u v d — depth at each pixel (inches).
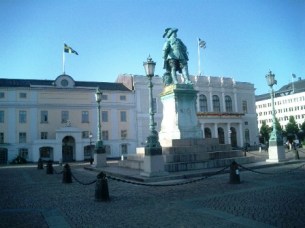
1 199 442.0
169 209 331.3
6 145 1823.3
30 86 1908.2
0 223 298.8
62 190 517.7
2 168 1299.2
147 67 577.6
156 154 565.9
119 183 561.9
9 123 1855.3
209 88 2364.7
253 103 2541.8
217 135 2265.0
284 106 3937.0
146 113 2119.8
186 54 799.7
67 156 1913.1
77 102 1990.7
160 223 277.9
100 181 400.8
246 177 559.8
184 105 754.2
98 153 938.1
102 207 357.7
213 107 2372.0
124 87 2167.8
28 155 1863.9
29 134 1881.2
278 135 798.5
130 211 331.0
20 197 456.1
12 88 1873.8
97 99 949.8
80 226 280.5
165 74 812.0
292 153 1334.9
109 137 2027.6
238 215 293.4
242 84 2511.1
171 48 792.9
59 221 300.5
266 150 1977.1
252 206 327.0
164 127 782.5
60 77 1972.2
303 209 303.7
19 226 286.5
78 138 1904.5
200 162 676.1
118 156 2028.8
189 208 331.9
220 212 308.0
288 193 390.6
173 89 741.3
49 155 1872.5
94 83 2161.7
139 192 453.7
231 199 369.1
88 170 930.1
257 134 2513.5
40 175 858.1
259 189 428.5
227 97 2449.6
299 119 3750.0
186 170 651.5
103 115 2038.6
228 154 746.2
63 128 1876.2
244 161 746.8
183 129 737.6
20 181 698.8
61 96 1966.0
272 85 812.0
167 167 634.2
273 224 259.8
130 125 2080.5
